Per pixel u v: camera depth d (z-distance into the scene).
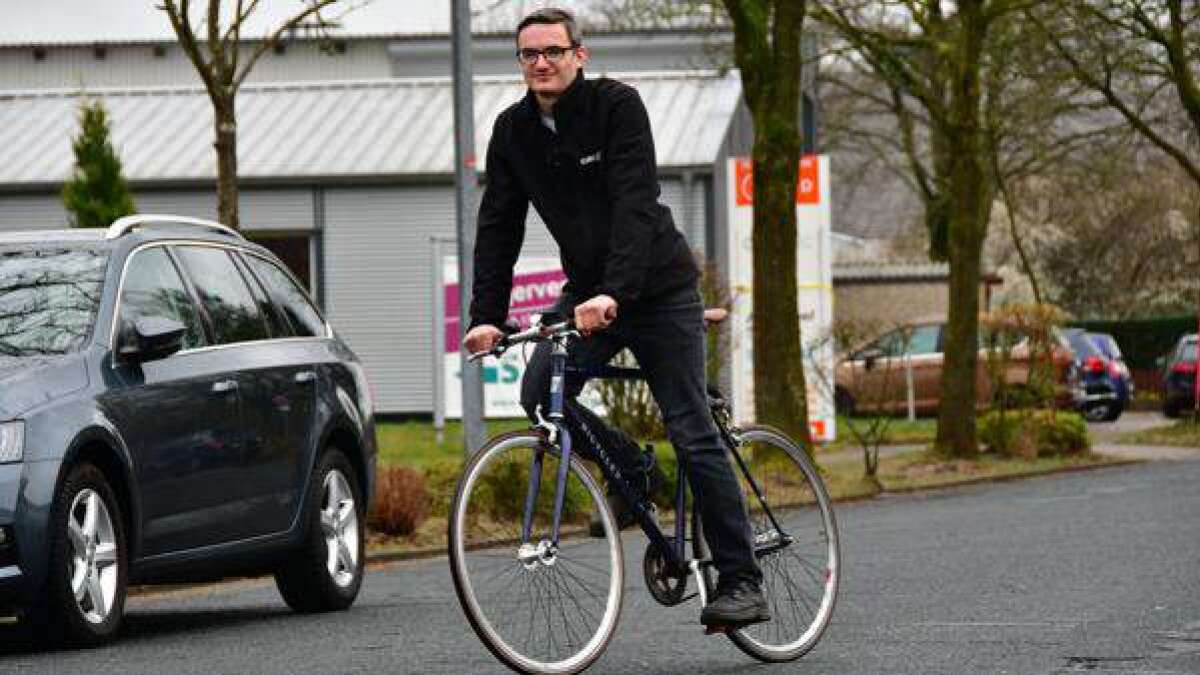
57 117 48.25
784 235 25.73
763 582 8.92
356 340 45.69
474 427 23.06
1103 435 42.09
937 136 54.00
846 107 56.66
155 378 11.45
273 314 13.14
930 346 48.41
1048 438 32.38
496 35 64.12
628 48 60.03
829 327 31.34
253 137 46.69
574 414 8.50
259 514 12.20
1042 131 43.66
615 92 8.38
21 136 47.22
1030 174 49.09
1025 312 32.47
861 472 28.92
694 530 8.95
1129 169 51.22
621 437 8.66
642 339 8.61
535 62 8.35
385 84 49.22
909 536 17.83
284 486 12.47
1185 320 65.88
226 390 12.00
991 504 22.77
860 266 66.31
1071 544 16.23
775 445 9.46
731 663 9.20
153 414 11.33
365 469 13.54
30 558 10.33
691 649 9.75
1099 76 40.34
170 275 12.23
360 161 45.44
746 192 32.09
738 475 9.23
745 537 8.79
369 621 11.73
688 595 8.91
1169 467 30.03
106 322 11.38
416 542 18.64
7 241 12.10
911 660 9.19
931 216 57.72
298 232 45.62
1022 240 75.81
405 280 45.53
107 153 27.77
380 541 18.53
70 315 11.34
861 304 66.19
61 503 10.47
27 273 11.72
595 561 8.47
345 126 47.12
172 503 11.43
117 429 10.98
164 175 45.12
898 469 29.81
